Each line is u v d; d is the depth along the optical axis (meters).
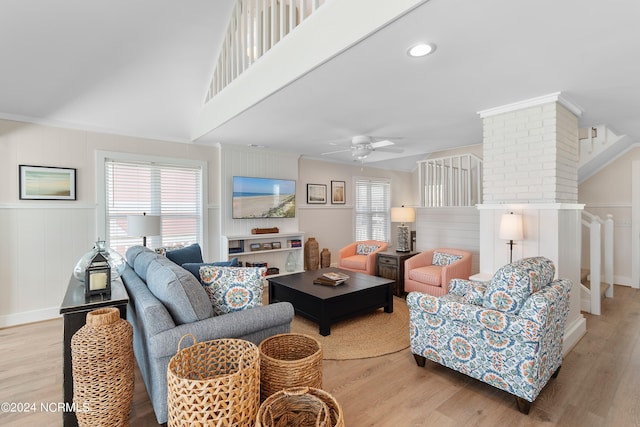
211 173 4.88
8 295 3.47
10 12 2.60
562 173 3.01
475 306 2.21
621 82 2.60
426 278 4.16
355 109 3.22
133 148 4.20
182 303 1.82
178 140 4.56
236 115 3.38
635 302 4.41
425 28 1.81
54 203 3.69
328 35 2.16
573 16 1.70
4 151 3.42
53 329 3.39
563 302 2.34
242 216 5.08
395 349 2.93
